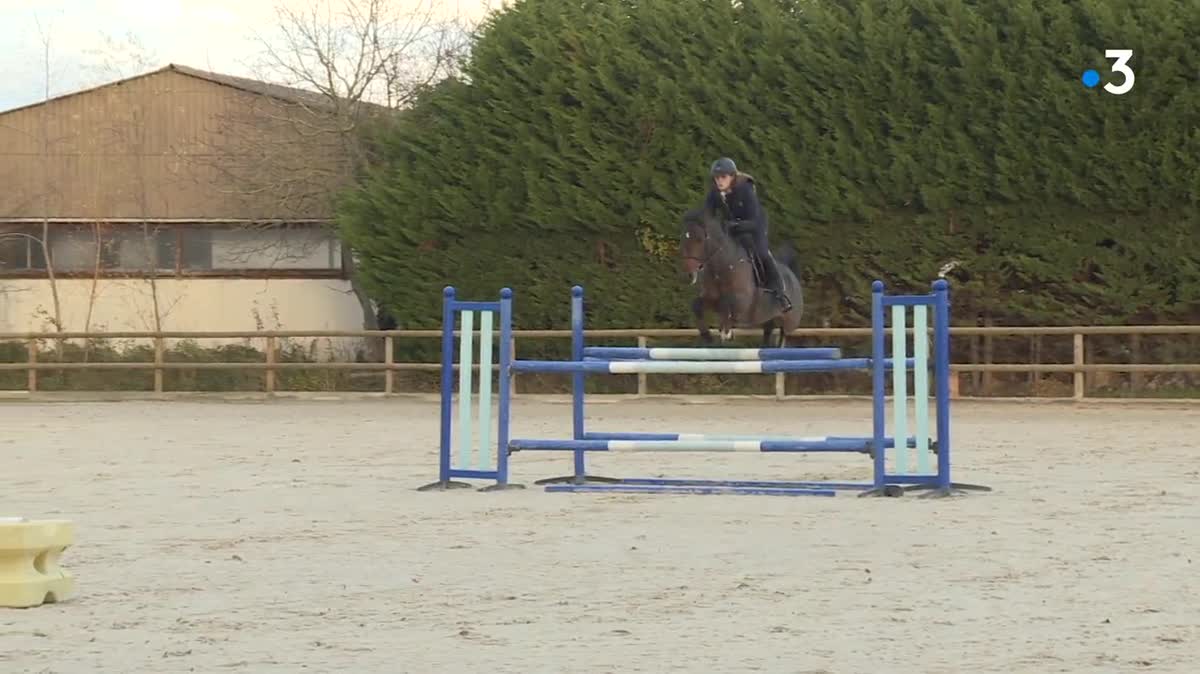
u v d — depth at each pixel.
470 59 30.39
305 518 12.87
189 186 35.25
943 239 28.02
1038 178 27.41
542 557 10.71
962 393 28.41
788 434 20.98
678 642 7.88
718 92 28.59
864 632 8.09
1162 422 23.03
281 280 34.50
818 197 28.17
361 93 34.69
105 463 17.69
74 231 35.41
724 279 16.09
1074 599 9.00
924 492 14.47
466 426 15.28
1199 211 27.00
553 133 29.44
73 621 8.52
